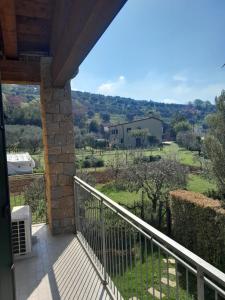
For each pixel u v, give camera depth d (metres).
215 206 5.48
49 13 3.31
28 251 3.15
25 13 3.27
